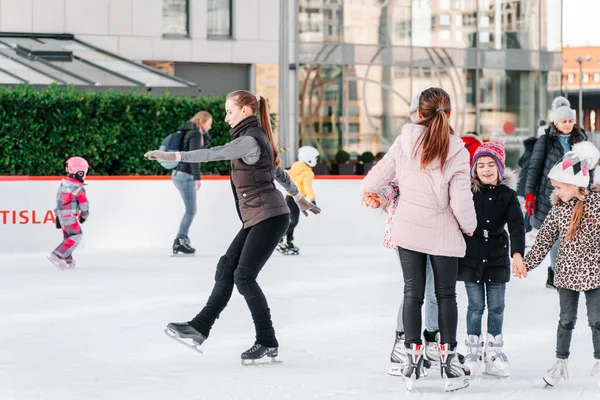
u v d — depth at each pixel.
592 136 56.47
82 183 12.95
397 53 30.27
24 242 15.16
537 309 9.52
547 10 31.47
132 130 17.67
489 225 6.57
